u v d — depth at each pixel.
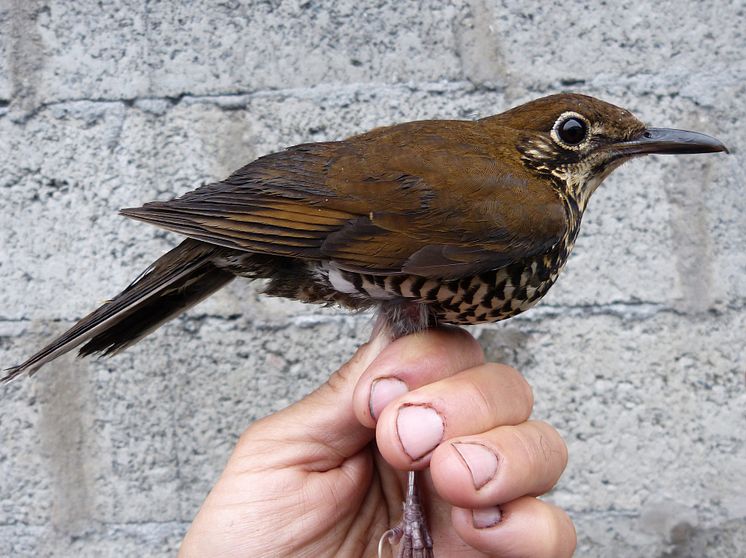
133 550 0.46
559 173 0.34
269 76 0.46
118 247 0.46
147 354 0.46
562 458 0.31
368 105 0.46
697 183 0.45
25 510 0.46
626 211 0.46
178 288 0.33
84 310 0.46
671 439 0.46
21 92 0.45
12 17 0.45
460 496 0.28
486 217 0.32
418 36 0.46
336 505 0.33
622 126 0.35
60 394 0.46
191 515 0.46
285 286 0.33
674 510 0.46
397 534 0.32
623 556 0.46
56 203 0.46
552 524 0.29
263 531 0.32
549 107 0.34
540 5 0.46
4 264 0.46
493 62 0.46
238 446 0.34
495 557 0.29
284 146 0.46
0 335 0.46
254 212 0.31
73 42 0.45
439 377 0.31
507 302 0.33
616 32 0.46
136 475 0.46
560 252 0.33
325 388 0.34
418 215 0.32
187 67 0.46
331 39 0.46
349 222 0.31
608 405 0.46
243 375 0.46
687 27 0.46
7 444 0.46
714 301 0.46
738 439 0.46
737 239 0.46
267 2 0.45
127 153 0.46
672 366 0.46
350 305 0.34
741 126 0.46
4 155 0.45
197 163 0.46
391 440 0.29
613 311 0.46
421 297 0.32
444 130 0.34
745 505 0.46
